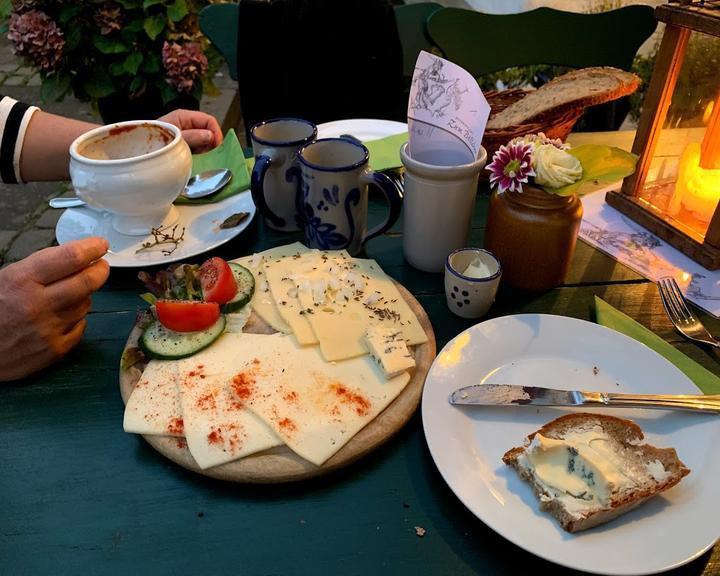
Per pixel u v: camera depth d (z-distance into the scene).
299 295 0.85
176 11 2.23
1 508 0.60
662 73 0.92
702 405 0.66
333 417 0.67
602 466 0.57
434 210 0.89
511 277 0.92
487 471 0.62
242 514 0.60
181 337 0.78
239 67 1.70
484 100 0.83
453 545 0.58
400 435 0.69
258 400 0.69
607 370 0.74
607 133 1.35
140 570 0.55
